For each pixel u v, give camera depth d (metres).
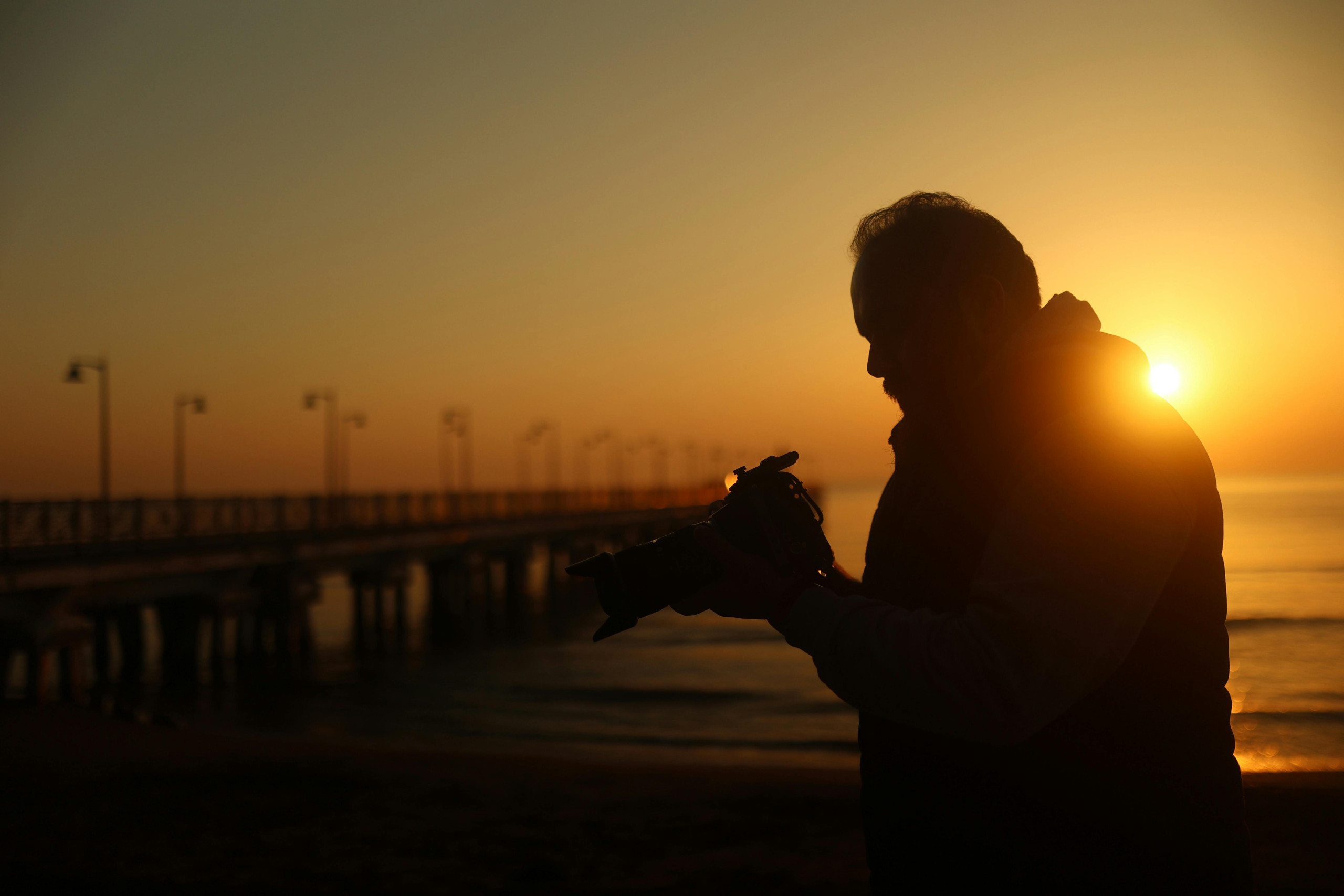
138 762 10.70
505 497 51.81
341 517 34.41
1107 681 0.90
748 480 1.04
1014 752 0.93
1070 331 0.97
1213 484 0.94
